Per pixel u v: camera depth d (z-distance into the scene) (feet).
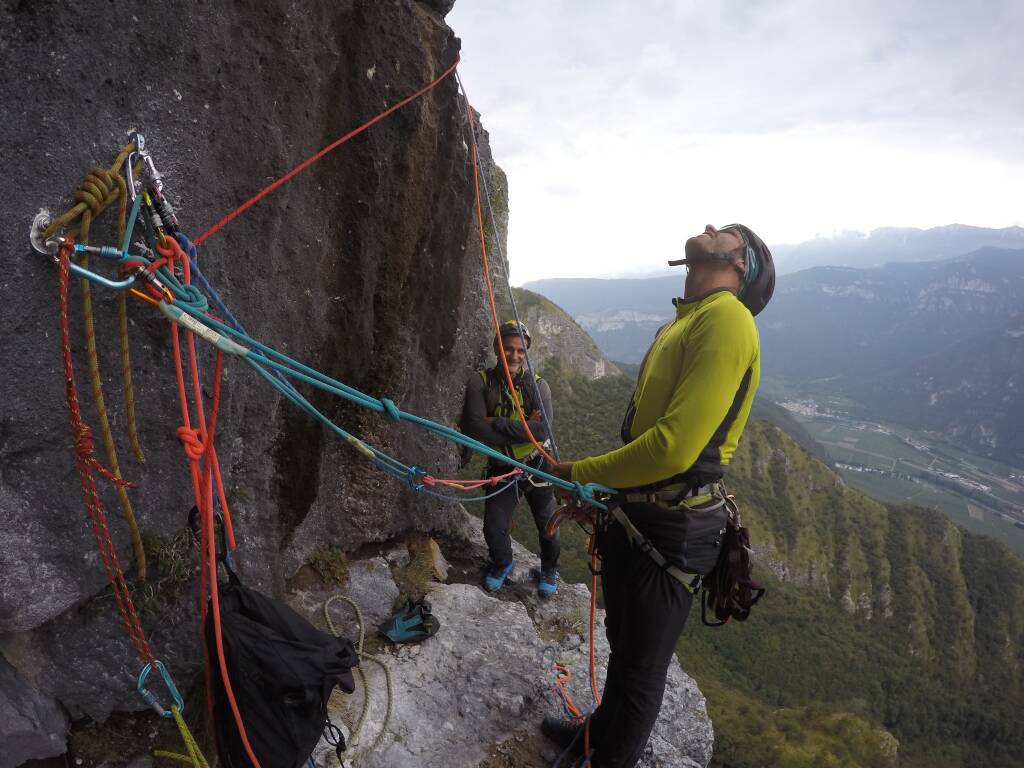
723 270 6.43
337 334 10.03
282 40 7.22
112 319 5.83
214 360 7.07
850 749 117.19
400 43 9.34
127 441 6.37
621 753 7.40
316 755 8.29
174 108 5.91
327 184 8.98
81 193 4.78
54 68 4.82
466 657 10.60
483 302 15.48
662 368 6.40
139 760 7.27
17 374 5.25
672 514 6.58
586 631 13.05
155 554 6.85
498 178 20.10
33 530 5.85
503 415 12.34
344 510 12.09
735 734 115.44
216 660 5.51
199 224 6.52
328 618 10.59
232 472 8.25
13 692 6.31
